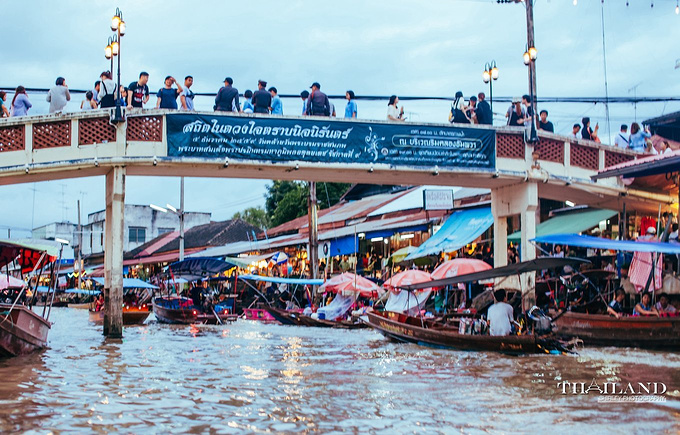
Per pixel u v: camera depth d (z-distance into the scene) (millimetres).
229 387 11133
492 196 22031
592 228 23469
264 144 18812
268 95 19359
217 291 38781
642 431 8234
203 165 18672
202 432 8047
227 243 48844
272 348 17484
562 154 20969
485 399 10141
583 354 15344
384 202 30328
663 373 12648
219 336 21453
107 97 18516
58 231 70750
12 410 9078
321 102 19703
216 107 19203
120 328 18781
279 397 10234
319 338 20609
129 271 53562
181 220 36781
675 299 17766
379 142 19484
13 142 17922
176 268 28500
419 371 13109
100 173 18875
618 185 21484
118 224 18422
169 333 22688
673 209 22141
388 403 9820
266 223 52938
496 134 20344
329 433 8039
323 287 25641
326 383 11633
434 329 18219
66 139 18078
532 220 20625
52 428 8133
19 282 19172
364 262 29141
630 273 17781
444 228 24750
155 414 8953
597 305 18844
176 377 12219
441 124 19922
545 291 20828
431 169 19734
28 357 15008
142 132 18250
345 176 20172
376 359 15055
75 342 18578
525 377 12297
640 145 22438
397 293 22188
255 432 8062
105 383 11438
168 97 18719
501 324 16594
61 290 54375
